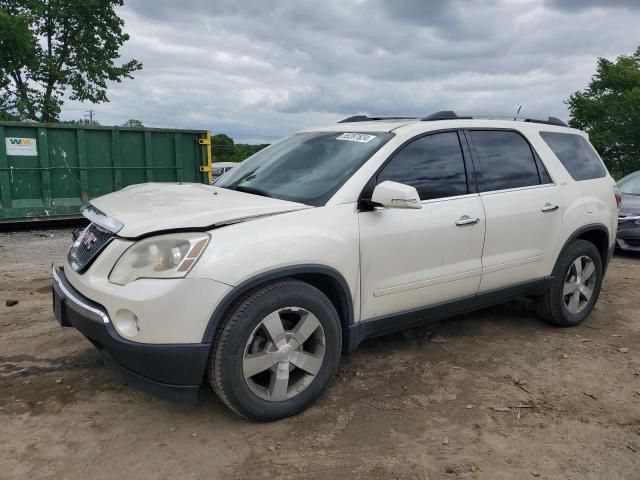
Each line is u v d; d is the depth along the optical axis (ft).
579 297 16.90
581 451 10.12
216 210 10.52
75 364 13.28
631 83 109.81
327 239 11.02
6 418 10.82
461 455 9.91
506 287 14.71
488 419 11.18
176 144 39.73
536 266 15.29
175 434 10.43
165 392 9.97
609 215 17.28
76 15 84.28
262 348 10.62
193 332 9.62
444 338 15.57
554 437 10.57
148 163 38.73
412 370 13.41
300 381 11.16
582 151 17.40
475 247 13.65
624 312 18.48
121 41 91.45
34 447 9.90
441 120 14.06
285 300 10.47
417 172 12.92
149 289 9.55
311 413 11.26
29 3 81.41
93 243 10.87
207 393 12.00
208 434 10.45
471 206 13.56
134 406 11.39
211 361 10.07
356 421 11.01
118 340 9.67
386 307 12.35
